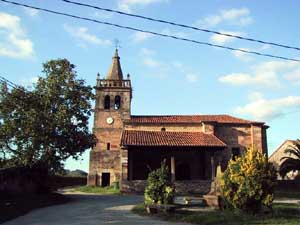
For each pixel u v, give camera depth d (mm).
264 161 18281
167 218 18516
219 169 23094
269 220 16281
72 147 34219
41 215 21047
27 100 33938
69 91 34719
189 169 47094
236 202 18328
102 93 55500
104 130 54188
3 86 33844
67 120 33688
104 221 17656
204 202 23031
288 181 44438
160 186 21578
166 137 43656
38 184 34000
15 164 32781
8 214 20547
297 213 18734
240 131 50031
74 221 17828
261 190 17891
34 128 32750
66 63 35375
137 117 52938
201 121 49281
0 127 33344
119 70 58469
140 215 20250
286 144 63375
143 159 46969
